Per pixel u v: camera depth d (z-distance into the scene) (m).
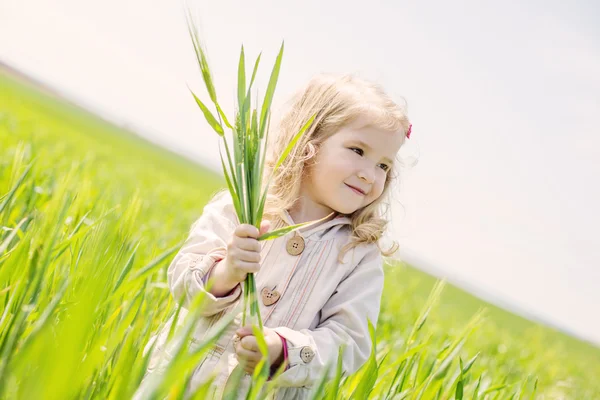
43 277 1.33
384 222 2.19
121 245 1.40
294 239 2.04
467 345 5.17
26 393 0.56
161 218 7.22
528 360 6.64
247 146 1.51
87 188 2.09
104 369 1.15
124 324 1.11
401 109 2.17
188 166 56.78
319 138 2.09
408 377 1.77
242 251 1.56
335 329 1.91
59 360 0.57
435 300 1.91
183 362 0.81
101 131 49.75
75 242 1.75
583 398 5.13
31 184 2.37
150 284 2.00
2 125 11.23
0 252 1.47
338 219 2.13
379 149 2.05
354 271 2.09
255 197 1.55
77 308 0.62
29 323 1.35
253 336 1.63
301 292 1.99
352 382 1.58
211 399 1.00
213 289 1.76
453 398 1.79
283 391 1.80
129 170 15.41
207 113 1.39
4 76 87.81
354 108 2.05
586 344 27.50
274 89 1.47
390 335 3.78
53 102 72.25
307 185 2.12
